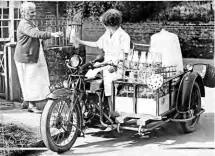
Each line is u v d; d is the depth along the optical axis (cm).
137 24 1440
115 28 557
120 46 553
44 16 967
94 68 514
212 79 604
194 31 1355
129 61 521
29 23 620
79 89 499
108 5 1363
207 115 671
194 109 575
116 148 506
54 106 471
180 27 1380
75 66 498
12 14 733
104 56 577
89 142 529
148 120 506
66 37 804
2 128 512
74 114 515
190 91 543
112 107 524
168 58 568
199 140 541
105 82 523
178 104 544
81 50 797
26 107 671
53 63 753
